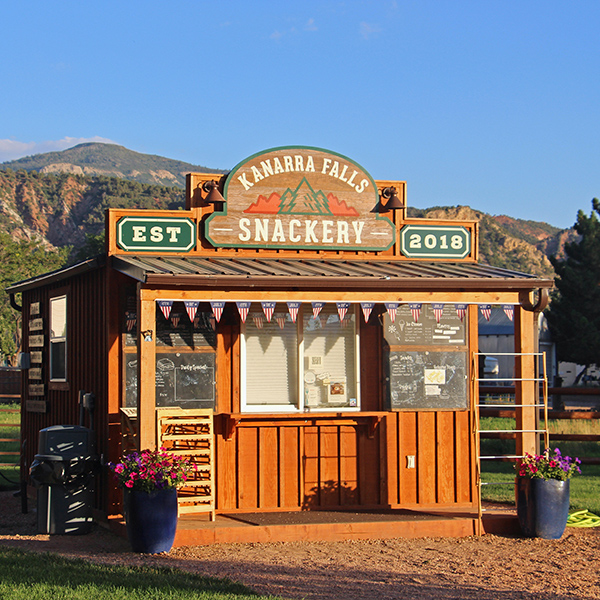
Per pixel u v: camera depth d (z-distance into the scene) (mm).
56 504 9680
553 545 8797
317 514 9898
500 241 172625
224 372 10266
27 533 9859
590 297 35594
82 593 6203
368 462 10562
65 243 180500
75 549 8703
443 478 10727
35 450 13180
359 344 10703
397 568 7621
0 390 30734
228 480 10102
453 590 6805
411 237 11023
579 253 36750
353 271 9547
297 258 10516
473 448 10797
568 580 7242
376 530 9125
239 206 10391
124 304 10016
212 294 8844
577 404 32094
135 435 9398
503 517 9508
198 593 6238
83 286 11195
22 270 59094
